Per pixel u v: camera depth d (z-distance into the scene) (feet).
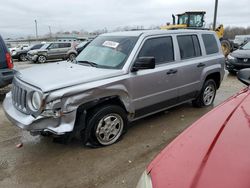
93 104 13.39
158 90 16.40
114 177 11.82
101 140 14.25
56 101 12.18
